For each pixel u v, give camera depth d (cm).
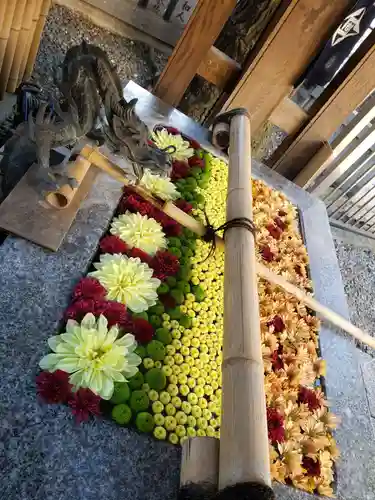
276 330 225
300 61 297
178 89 323
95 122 183
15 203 184
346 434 213
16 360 150
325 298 271
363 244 466
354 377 239
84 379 151
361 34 280
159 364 179
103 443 147
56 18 412
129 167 235
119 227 207
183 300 208
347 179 399
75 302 171
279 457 182
